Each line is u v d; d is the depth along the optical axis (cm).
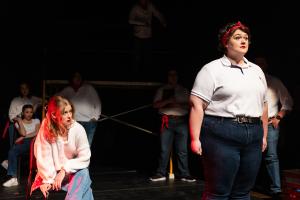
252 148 378
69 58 1209
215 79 374
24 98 880
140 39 1040
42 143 453
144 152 1134
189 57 1157
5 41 1198
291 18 873
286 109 643
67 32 1309
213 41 1093
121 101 1177
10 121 865
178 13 1214
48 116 453
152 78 1046
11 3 1212
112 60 1241
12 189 726
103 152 1126
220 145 372
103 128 1159
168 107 803
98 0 1363
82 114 859
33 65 1200
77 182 450
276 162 639
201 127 387
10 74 1183
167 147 808
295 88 873
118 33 1346
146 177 838
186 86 1136
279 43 903
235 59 379
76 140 454
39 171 454
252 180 388
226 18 1054
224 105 372
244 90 370
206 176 388
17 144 759
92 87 870
